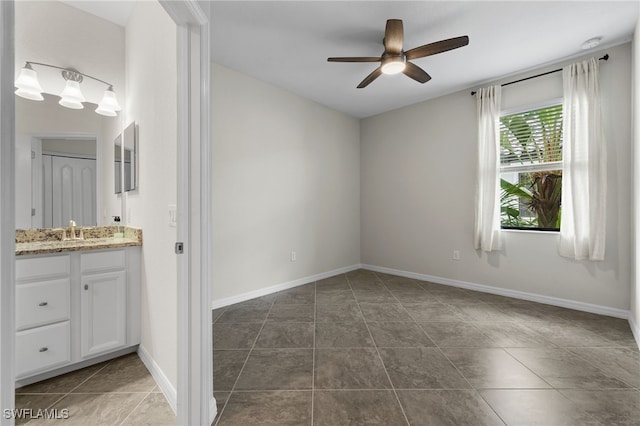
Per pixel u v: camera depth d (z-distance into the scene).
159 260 1.70
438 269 3.86
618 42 2.52
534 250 3.06
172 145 1.50
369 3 2.06
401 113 4.22
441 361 1.87
